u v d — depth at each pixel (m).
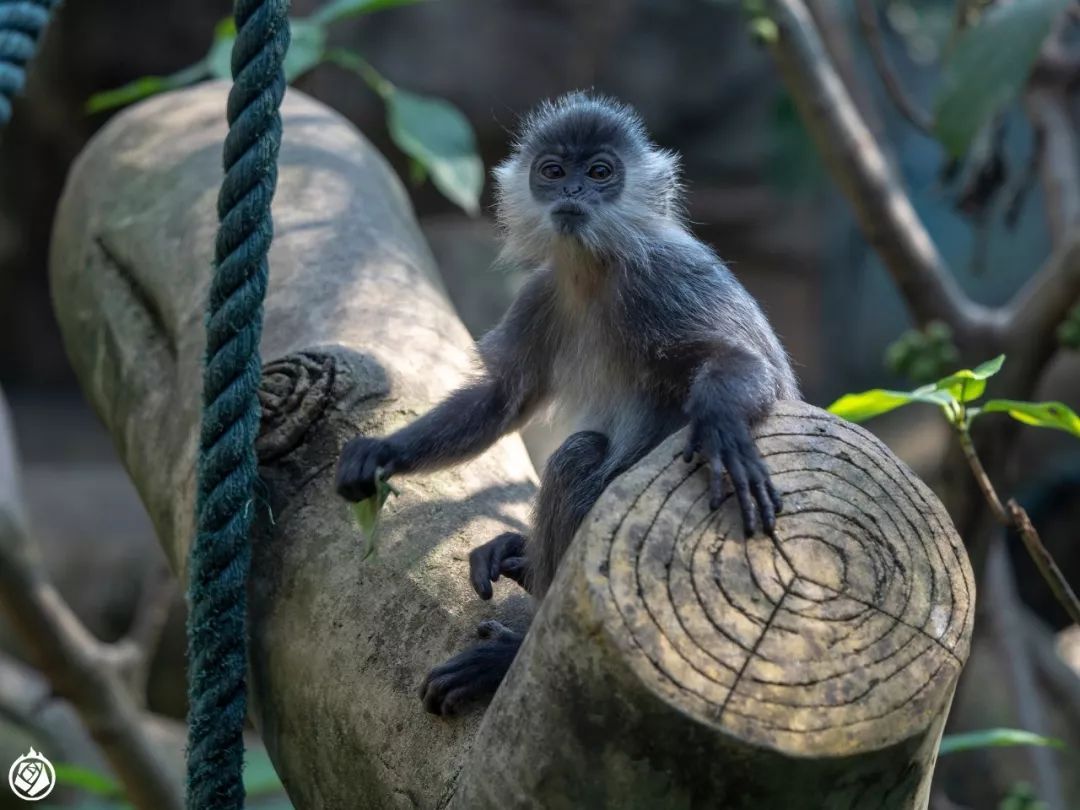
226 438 5.36
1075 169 10.38
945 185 10.40
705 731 3.74
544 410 7.16
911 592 4.02
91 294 7.94
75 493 19.69
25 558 9.76
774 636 3.88
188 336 6.89
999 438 9.32
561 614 3.96
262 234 5.36
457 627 5.21
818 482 4.20
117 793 10.25
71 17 21.33
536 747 4.07
